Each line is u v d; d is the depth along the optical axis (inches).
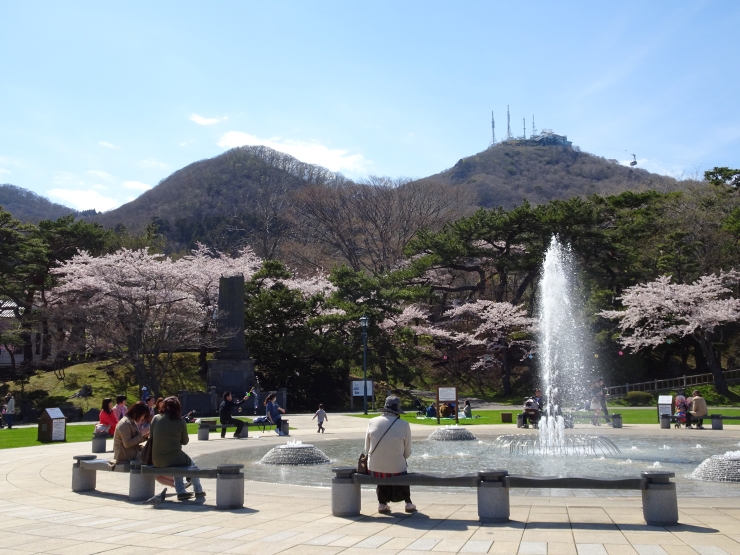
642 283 2043.6
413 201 3159.5
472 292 2541.8
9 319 2009.1
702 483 529.3
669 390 1998.0
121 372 2059.5
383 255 3026.6
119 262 1934.1
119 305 1777.8
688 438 944.3
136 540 341.4
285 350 1924.2
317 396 2069.4
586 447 780.6
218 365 1770.4
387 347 2113.7
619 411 1616.6
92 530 367.2
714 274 1948.8
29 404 1621.6
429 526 363.9
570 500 442.0
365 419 1476.4
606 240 2161.7
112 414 856.9
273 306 1995.6
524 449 791.7
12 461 725.3
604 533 335.6
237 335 1812.3
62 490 517.7
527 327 2237.9
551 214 2156.7
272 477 605.6
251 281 2169.0
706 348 1935.3
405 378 2054.6
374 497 474.9
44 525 382.0
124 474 615.5
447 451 797.2
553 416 1127.0
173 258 3068.4
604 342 2110.0
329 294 2317.9
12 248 1966.0
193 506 438.9
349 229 3157.0
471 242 2330.2
